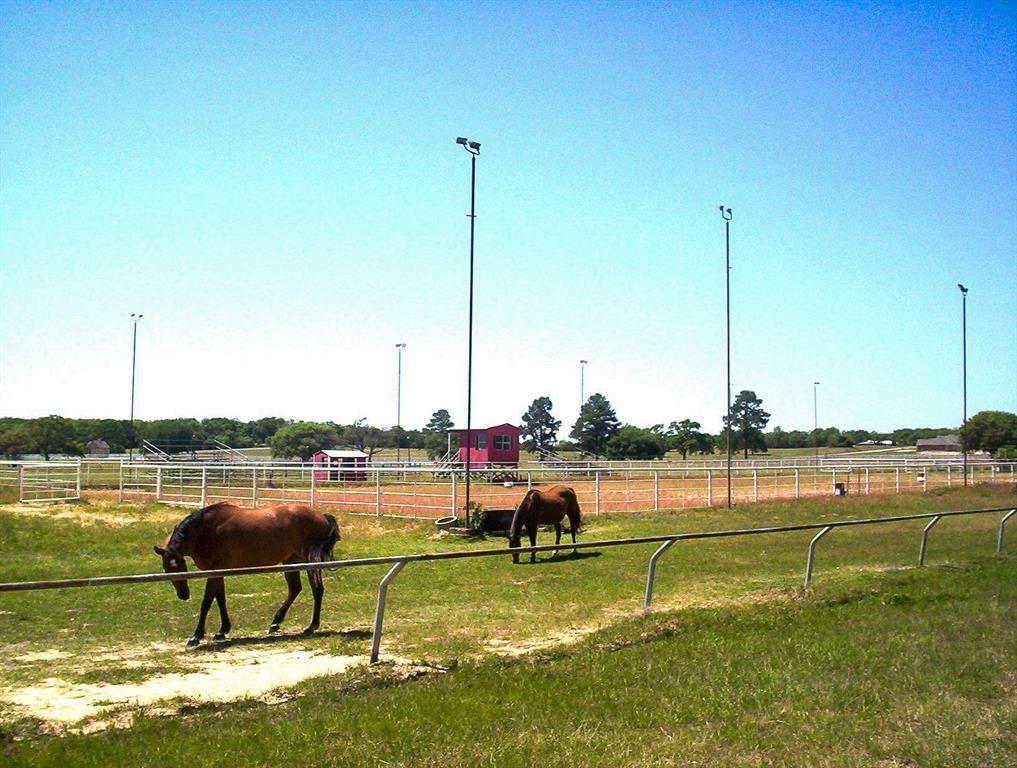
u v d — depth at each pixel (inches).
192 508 1237.1
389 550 854.5
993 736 317.4
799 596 589.6
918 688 380.5
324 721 311.7
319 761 275.7
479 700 344.2
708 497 1450.5
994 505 1448.1
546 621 505.7
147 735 293.6
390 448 4296.3
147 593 602.2
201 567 460.4
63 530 962.1
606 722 325.7
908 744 309.0
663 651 432.8
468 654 423.5
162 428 3710.6
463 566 764.6
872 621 514.6
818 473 2070.6
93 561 750.5
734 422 3870.6
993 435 3469.5
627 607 550.6
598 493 1228.5
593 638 453.4
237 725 307.1
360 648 435.5
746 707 349.7
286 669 394.6
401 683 370.3
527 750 292.2
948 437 4744.1
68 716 318.3
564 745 298.2
